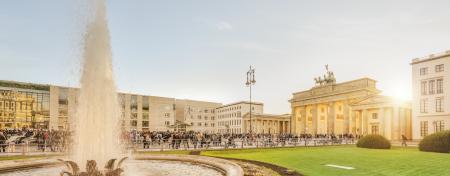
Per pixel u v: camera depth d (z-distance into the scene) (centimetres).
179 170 1627
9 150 2705
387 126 7175
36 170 1623
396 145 4616
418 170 1661
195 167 1759
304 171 1605
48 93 8269
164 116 11031
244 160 2088
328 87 8994
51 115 8238
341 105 9356
